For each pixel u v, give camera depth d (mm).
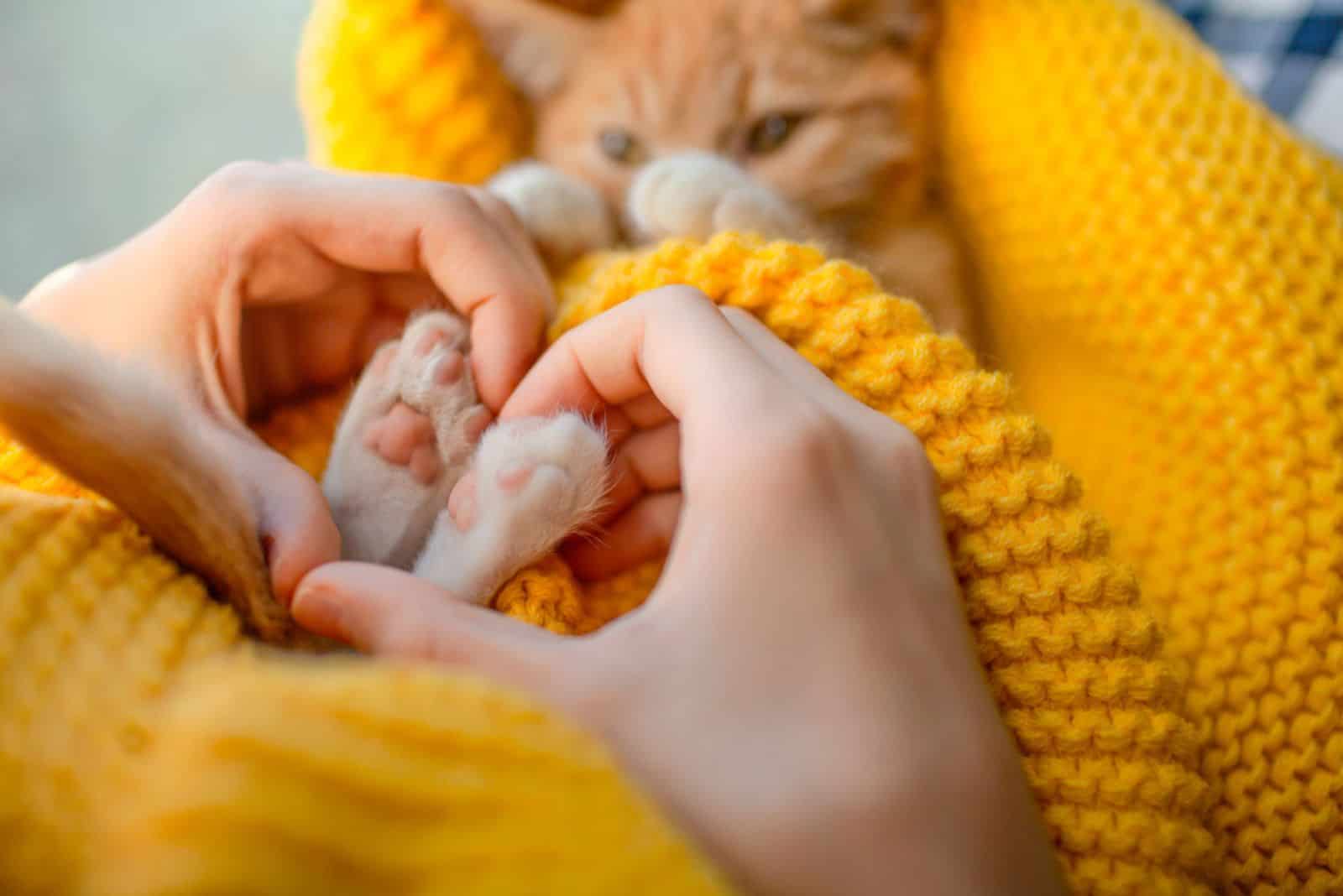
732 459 322
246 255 381
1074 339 465
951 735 308
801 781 298
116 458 324
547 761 281
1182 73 448
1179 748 348
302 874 256
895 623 315
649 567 378
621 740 302
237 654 328
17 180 683
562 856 273
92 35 729
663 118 525
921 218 543
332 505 373
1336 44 500
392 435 372
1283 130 440
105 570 333
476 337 383
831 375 369
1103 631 347
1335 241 418
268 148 711
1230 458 407
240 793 258
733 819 296
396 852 270
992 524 354
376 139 477
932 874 295
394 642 321
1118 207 439
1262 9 516
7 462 372
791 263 376
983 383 361
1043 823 332
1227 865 383
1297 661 387
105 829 293
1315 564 389
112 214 681
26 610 320
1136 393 438
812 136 528
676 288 356
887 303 371
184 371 373
